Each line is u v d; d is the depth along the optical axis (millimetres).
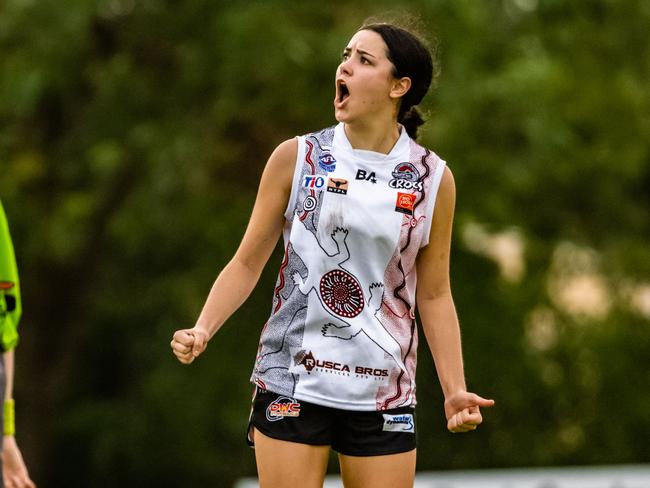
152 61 49188
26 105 46312
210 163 51469
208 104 48500
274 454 13969
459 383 14438
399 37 14219
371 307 14031
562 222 61125
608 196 59562
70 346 57562
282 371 14086
